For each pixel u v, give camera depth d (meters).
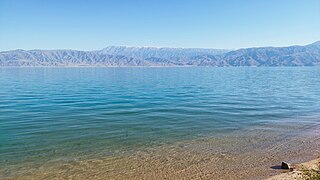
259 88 60.62
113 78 103.81
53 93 50.16
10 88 59.75
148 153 17.62
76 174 14.48
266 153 17.67
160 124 25.19
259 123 25.67
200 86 66.06
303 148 18.61
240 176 14.28
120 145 19.16
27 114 29.58
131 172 14.80
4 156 16.77
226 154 17.50
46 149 18.11
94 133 22.03
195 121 26.41
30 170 14.88
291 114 30.08
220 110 32.31
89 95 47.25
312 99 42.53
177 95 47.28
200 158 16.81
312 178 12.17
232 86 66.06
